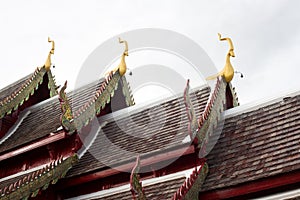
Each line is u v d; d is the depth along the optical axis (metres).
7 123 19.69
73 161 14.89
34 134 17.36
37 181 13.31
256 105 14.07
